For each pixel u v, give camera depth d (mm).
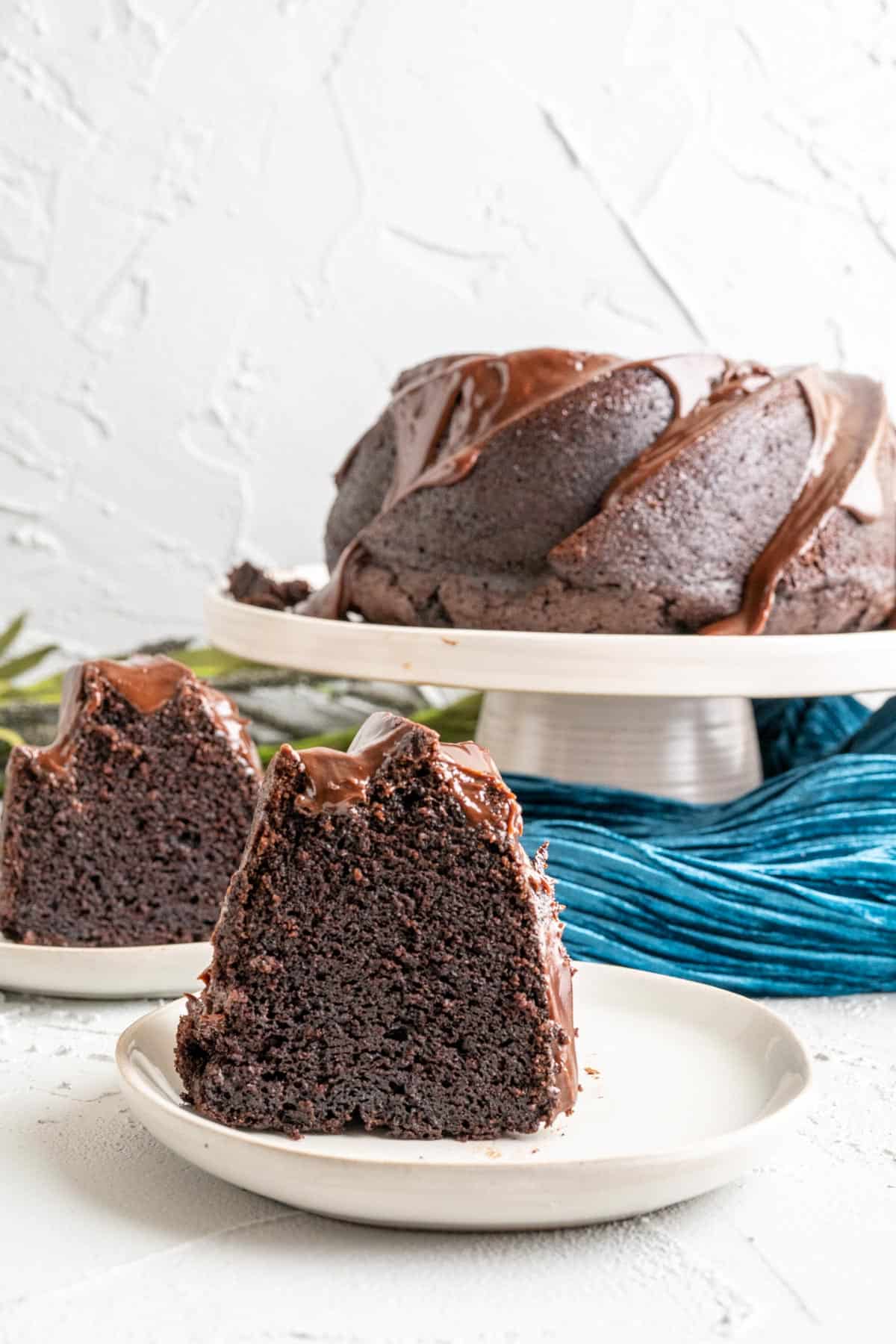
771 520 643
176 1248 446
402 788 485
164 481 931
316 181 906
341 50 896
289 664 645
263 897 484
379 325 919
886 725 677
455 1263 443
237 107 899
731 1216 463
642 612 638
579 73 901
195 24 891
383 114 902
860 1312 428
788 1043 500
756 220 916
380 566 676
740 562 640
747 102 907
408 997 482
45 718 769
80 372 916
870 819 631
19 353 913
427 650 615
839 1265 444
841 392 682
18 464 922
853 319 927
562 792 664
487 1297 432
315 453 933
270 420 927
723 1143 442
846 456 653
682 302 918
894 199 918
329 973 483
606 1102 490
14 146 896
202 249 910
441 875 484
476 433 659
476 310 918
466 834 483
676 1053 515
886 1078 537
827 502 642
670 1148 439
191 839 603
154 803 598
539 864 509
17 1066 533
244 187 906
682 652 601
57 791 593
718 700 693
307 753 491
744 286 920
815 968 597
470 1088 480
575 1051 490
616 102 903
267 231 910
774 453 644
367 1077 483
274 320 918
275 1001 483
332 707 816
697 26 900
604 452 644
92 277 909
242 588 746
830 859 612
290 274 914
